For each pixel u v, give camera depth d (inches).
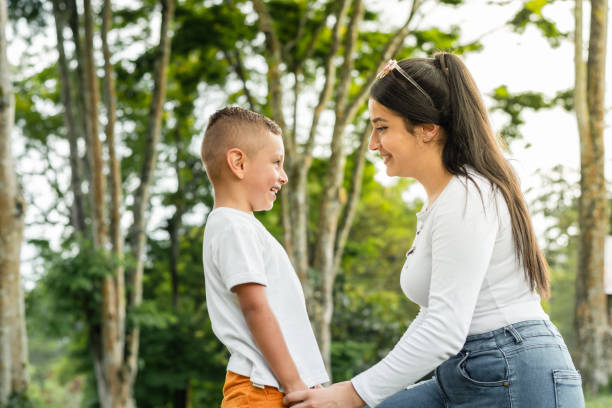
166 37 484.4
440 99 77.7
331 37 470.0
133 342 480.7
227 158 80.7
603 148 424.5
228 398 75.9
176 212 662.5
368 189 661.3
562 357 73.6
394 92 78.0
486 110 80.4
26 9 514.0
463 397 76.2
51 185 560.4
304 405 72.1
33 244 519.5
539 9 451.5
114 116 462.9
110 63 462.6
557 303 1087.0
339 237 530.3
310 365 78.7
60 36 499.8
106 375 458.0
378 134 81.3
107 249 449.1
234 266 75.5
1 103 346.9
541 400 71.9
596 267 424.2
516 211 75.1
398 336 589.0
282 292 79.6
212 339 557.3
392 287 1111.0
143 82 575.8
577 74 424.2
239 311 77.7
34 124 593.6
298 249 453.1
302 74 552.4
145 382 527.2
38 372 1001.5
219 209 80.8
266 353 73.9
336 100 469.7
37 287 434.3
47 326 442.9
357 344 539.2
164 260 663.1
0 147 349.4
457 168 76.3
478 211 72.4
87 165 460.1
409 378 71.6
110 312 448.8
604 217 425.7
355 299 637.9
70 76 530.9
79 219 509.7
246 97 576.4
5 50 346.3
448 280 72.0
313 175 619.5
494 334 74.0
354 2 463.2
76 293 438.3
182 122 648.4
